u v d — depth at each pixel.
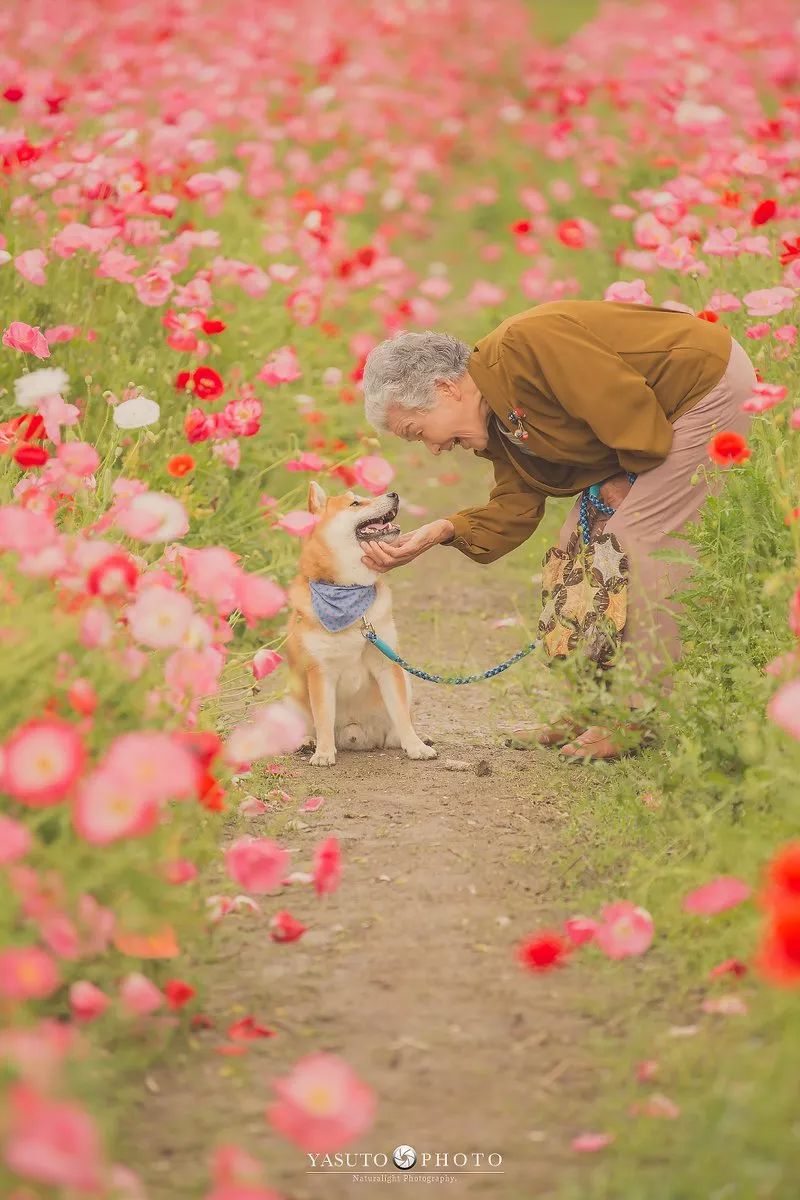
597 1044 4.30
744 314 8.95
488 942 5.05
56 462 5.82
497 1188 3.68
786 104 12.12
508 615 9.60
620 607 6.80
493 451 7.16
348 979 4.79
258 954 4.97
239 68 15.48
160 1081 4.16
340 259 12.41
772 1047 3.96
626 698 6.51
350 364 12.59
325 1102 3.19
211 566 4.90
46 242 9.60
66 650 4.57
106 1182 3.22
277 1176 3.74
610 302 6.96
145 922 4.09
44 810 4.20
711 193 9.82
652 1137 3.72
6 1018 3.56
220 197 12.18
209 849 4.87
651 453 6.62
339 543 7.13
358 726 7.46
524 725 7.63
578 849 5.80
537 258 14.33
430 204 17.52
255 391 10.52
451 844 5.91
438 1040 4.40
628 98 14.61
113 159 9.91
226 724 7.26
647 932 4.39
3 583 4.93
